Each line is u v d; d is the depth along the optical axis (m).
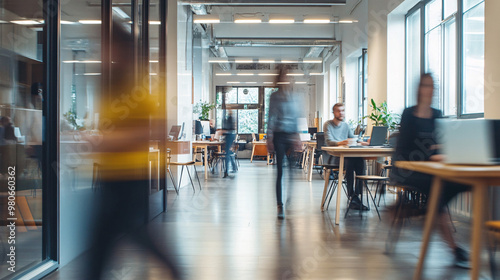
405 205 3.71
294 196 5.55
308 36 12.70
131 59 3.56
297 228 3.57
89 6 2.88
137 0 3.65
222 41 12.06
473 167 1.67
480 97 4.34
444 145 1.84
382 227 3.62
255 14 11.00
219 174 8.88
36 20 2.43
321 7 11.27
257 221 3.87
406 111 2.86
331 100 12.97
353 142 4.36
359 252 2.82
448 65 5.42
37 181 2.44
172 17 6.43
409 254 2.77
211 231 3.45
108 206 2.17
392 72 6.79
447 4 5.40
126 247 2.75
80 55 2.74
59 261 2.44
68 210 2.55
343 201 5.09
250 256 2.71
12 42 2.54
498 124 1.79
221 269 2.44
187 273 2.36
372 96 7.68
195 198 5.37
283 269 2.45
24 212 2.48
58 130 2.42
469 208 3.77
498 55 3.49
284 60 13.23
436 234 3.32
